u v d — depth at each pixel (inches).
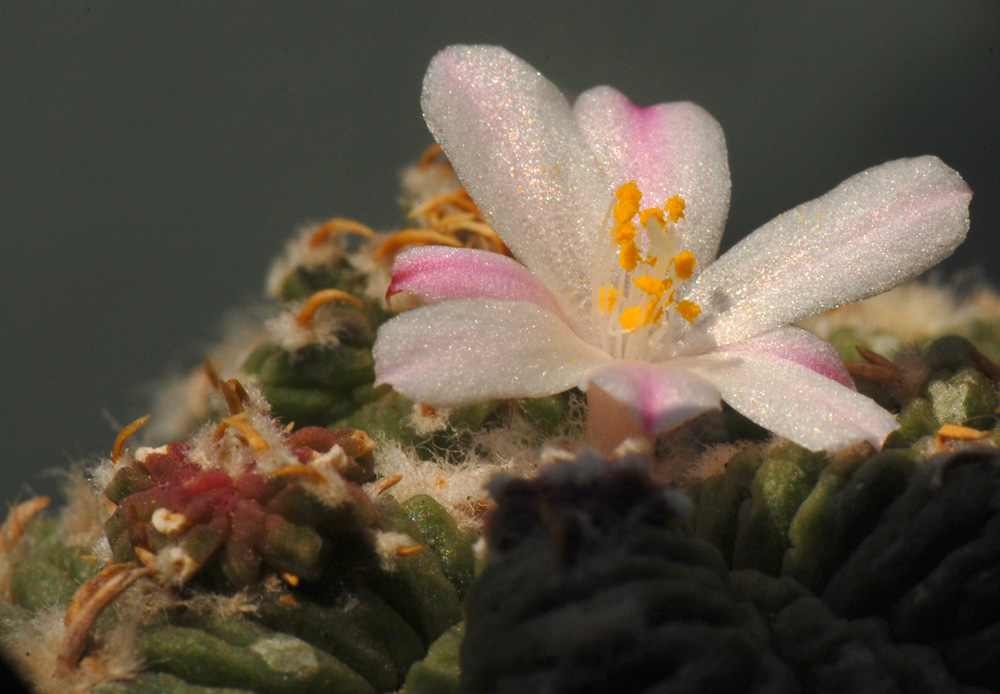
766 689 1.8
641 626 1.8
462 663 1.9
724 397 2.0
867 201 2.1
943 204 2.1
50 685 1.9
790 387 2.0
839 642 1.9
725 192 2.1
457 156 2.1
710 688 1.8
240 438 2.0
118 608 2.0
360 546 2.0
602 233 2.1
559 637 1.8
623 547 1.8
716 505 2.0
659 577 1.8
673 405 1.9
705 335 2.1
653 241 2.1
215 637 1.9
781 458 2.0
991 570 1.9
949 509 1.9
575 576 1.8
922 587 1.9
